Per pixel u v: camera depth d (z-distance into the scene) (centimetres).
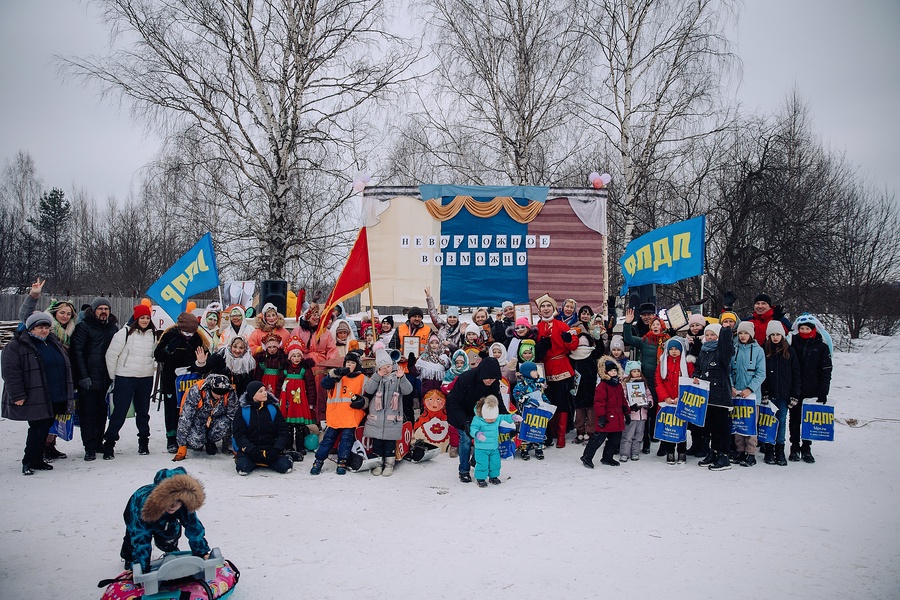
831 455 927
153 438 1011
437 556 544
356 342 988
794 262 1992
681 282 2230
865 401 1380
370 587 482
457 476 813
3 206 4709
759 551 554
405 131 1958
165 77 1638
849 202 2900
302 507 678
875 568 518
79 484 741
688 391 851
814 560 535
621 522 629
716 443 865
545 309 989
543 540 581
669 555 546
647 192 2106
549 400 969
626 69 1808
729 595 469
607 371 853
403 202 1264
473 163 1966
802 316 896
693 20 1792
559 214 1255
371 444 838
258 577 498
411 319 1009
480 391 780
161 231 3697
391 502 700
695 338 905
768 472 830
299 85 1677
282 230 1686
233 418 884
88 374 838
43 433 785
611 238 2267
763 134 2055
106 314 860
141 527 438
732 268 2019
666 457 891
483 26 1881
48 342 797
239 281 1805
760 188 1995
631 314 1044
